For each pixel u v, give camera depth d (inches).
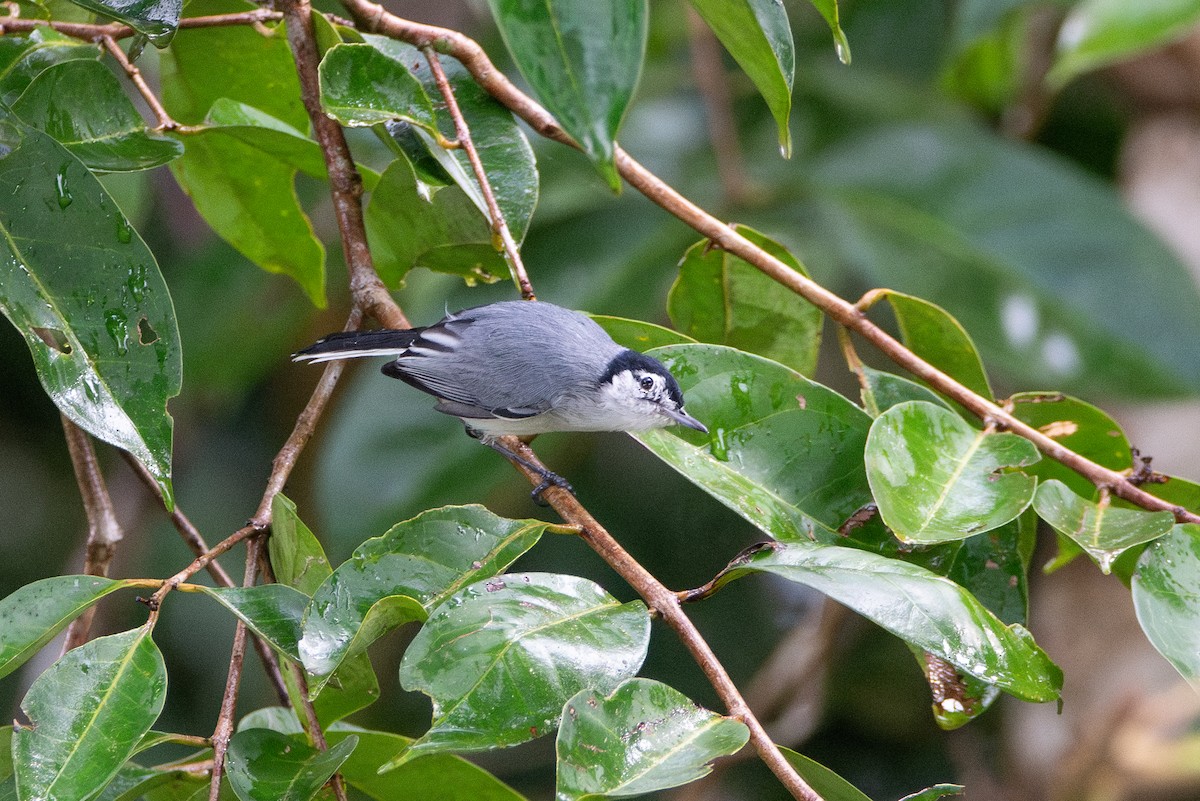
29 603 219.0
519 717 202.8
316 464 589.0
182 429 585.0
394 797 267.3
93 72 281.0
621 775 193.9
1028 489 257.3
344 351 297.9
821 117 516.7
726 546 543.2
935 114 514.9
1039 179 464.4
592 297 460.1
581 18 192.4
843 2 561.0
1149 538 246.1
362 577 229.5
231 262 490.0
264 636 216.7
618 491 545.6
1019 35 537.0
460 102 307.6
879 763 553.9
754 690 499.2
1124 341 440.8
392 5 566.6
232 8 333.7
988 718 544.1
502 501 458.9
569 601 222.8
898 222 458.3
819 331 330.6
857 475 275.0
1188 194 544.4
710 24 246.5
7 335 580.4
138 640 219.0
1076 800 467.5
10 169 241.1
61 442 588.7
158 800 250.1
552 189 458.3
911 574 224.1
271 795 215.3
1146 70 555.5
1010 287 450.9
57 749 203.9
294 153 330.3
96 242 241.0
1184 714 459.2
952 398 284.5
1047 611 512.7
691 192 498.6
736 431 276.8
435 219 312.2
